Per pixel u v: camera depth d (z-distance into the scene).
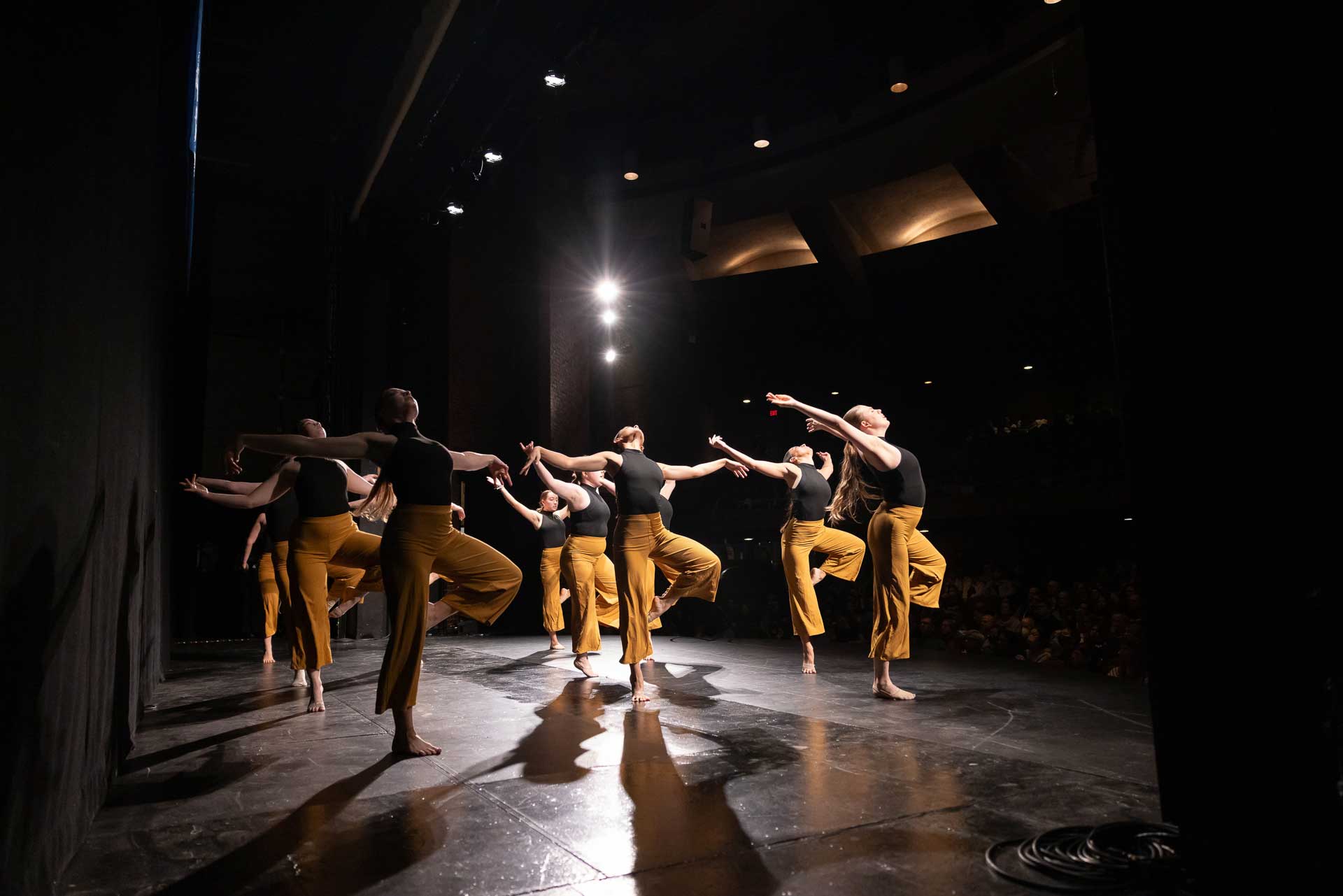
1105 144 2.10
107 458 2.45
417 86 8.41
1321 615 1.75
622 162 16.36
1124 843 1.98
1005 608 9.89
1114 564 12.96
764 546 14.70
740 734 3.60
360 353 10.94
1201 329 1.91
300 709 4.63
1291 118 1.80
